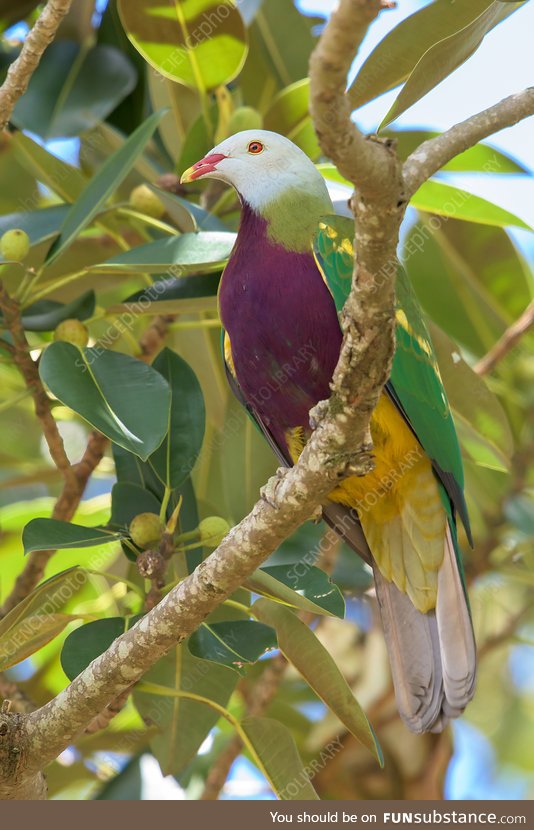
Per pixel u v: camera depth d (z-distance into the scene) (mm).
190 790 11789
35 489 12836
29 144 9602
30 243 8844
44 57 10469
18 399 8719
